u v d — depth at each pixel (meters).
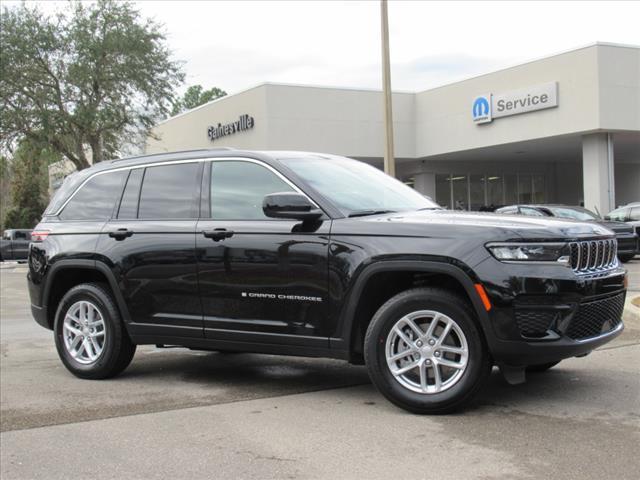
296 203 4.94
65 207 6.64
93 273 6.35
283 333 5.15
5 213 62.41
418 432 4.34
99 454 4.20
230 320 5.40
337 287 4.88
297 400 5.25
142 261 5.84
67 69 27.25
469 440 4.14
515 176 34.97
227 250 5.38
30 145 28.12
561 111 24.38
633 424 4.35
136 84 28.34
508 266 4.38
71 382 6.16
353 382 5.79
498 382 5.55
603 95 23.08
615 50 23.23
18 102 27.19
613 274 4.81
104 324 6.13
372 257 4.73
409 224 4.73
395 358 4.73
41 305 6.56
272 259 5.17
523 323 4.38
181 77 29.56
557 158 33.59
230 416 4.88
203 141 32.94
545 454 3.86
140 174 6.23
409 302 4.66
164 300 5.75
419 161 32.06
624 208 19.03
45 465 4.05
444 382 4.63
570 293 4.39
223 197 5.61
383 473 3.69
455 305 4.53
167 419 4.87
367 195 5.47
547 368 5.88
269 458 4.00
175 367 6.71
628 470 3.60
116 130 28.97
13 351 7.92
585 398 4.98
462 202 33.28
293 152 5.84
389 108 17.89
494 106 26.86
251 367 6.60
